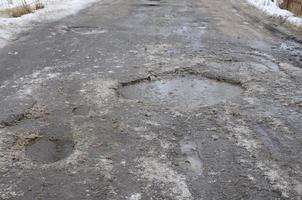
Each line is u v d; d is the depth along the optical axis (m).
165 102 6.49
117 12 14.26
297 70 8.33
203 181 4.46
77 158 4.86
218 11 15.23
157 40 10.30
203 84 7.34
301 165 4.85
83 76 7.60
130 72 7.79
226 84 7.39
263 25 13.04
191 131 5.54
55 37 10.64
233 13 15.02
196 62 8.45
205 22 12.86
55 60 8.62
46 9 14.44
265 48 10.01
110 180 4.45
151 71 7.87
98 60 8.59
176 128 5.62
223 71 7.97
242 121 5.90
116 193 4.24
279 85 7.39
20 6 14.59
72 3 16.16
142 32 11.20
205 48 9.66
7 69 8.05
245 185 4.41
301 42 10.93
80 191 4.27
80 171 4.61
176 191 4.28
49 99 6.56
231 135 5.48
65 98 6.60
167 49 9.44
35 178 4.48
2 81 7.38
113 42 10.09
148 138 5.34
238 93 7.00
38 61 8.56
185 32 11.30
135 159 4.85
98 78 7.48
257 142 5.32
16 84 7.22
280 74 8.01
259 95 6.89
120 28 11.68
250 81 7.50
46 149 5.09
